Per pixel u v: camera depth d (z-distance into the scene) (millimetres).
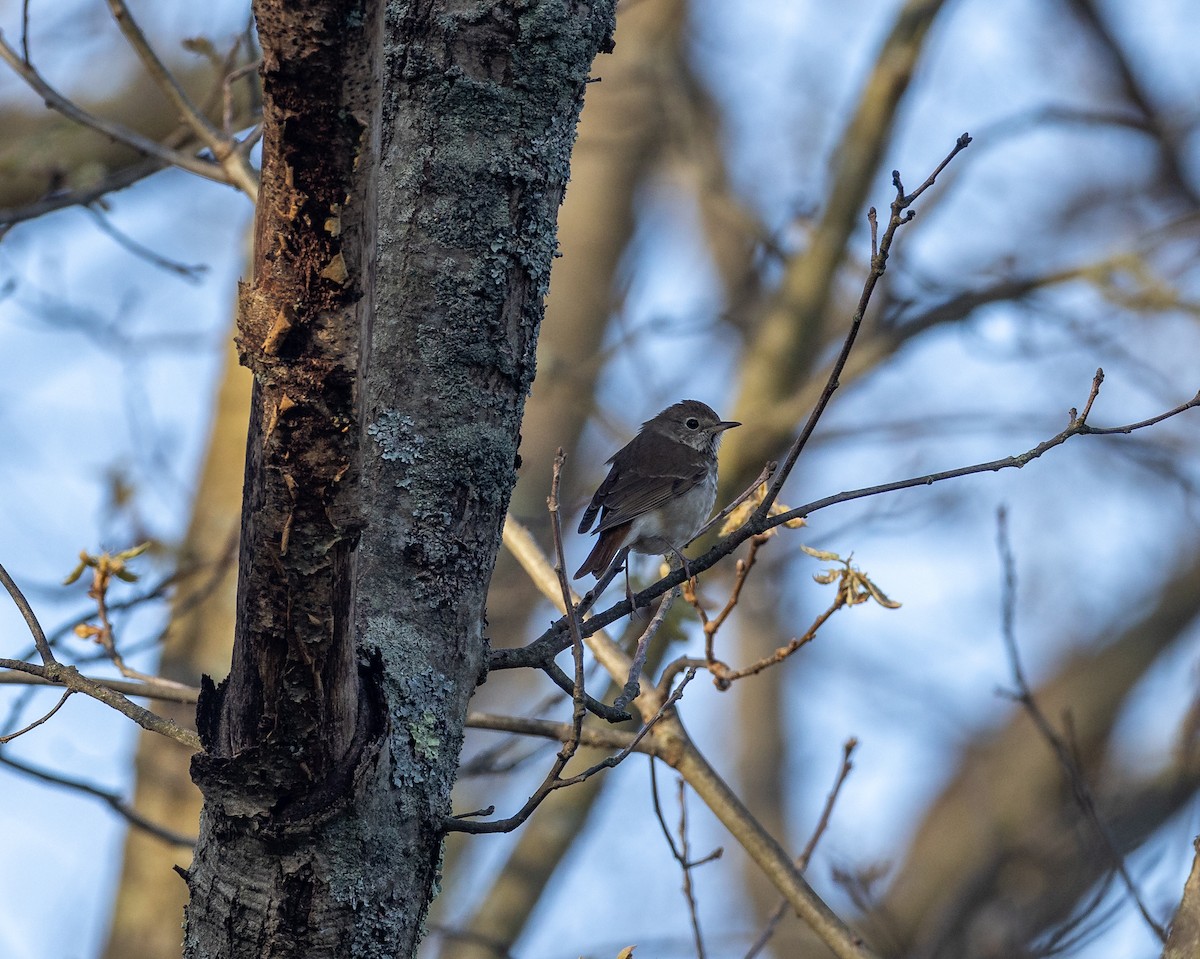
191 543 13172
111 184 12016
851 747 9742
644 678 9695
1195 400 7016
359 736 5465
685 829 9320
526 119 6340
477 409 6195
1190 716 14367
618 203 21266
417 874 5691
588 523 13008
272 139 4656
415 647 5891
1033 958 10805
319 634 5160
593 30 6523
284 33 4445
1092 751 20312
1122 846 14297
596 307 20828
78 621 9438
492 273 6234
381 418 6129
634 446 13438
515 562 18062
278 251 4801
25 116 17844
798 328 17594
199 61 17266
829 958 19312
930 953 14945
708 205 20906
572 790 15547
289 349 4875
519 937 14844
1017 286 17766
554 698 11609
